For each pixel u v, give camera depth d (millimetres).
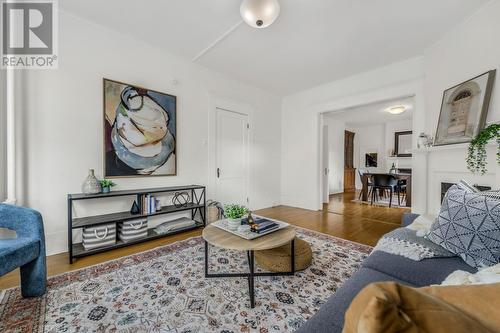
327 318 848
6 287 1712
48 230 2322
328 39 2846
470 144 2139
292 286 1760
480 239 1192
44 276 1619
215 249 2469
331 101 4320
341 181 7359
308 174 4738
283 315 1435
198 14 2418
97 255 2299
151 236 2734
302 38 2828
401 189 5676
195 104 3576
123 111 2791
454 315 371
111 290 1683
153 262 2148
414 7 2256
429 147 2748
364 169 7965
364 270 1231
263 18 2027
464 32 2434
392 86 3516
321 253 2387
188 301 1566
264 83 4371
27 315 1407
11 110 2055
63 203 2404
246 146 4410
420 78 3221
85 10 2387
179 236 2912
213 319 1397
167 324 1352
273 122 4996
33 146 2244
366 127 8047
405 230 1693
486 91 2080
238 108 4227
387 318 325
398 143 7230
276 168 5082
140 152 2941
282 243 1690
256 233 1853
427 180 2889
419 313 348
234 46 3045
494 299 465
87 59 2547
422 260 1257
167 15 2441
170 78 3254
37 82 2268
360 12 2338
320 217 4008
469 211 1292
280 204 5195
